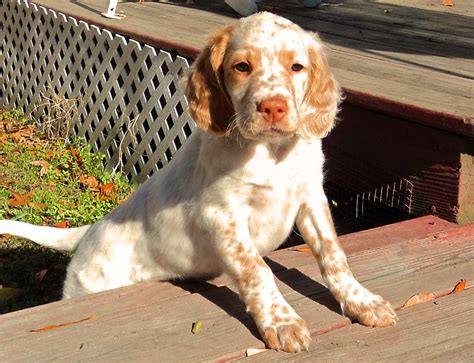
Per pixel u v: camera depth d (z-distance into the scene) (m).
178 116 1.94
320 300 1.25
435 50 2.01
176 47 1.96
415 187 1.55
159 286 1.29
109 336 1.18
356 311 1.20
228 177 1.22
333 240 1.25
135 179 2.10
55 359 1.15
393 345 1.17
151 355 1.15
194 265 1.30
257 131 1.16
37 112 2.56
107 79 2.32
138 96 2.08
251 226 1.25
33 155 2.21
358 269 1.32
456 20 2.50
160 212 1.31
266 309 1.18
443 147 1.50
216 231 1.22
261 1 2.73
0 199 1.90
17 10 2.73
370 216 1.66
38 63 2.58
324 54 1.24
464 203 1.50
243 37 1.21
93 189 2.01
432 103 1.53
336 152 1.70
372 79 1.71
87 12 2.48
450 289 1.27
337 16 2.54
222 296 1.26
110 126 2.23
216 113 1.23
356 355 1.15
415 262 1.33
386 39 2.16
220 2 2.85
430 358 1.14
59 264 1.70
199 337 1.18
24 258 1.72
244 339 1.17
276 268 1.33
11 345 1.17
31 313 1.23
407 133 1.55
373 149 1.62
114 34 2.24
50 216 1.85
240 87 1.20
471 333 1.18
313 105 1.23
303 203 1.26
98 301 1.25
